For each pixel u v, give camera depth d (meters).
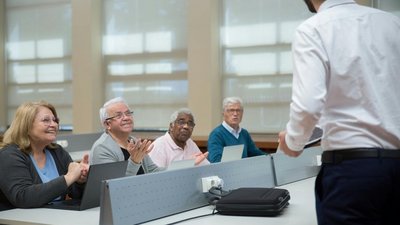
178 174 2.05
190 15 5.75
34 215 2.05
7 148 2.32
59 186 2.19
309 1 1.52
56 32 7.04
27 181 2.25
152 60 6.36
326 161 1.40
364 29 1.38
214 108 5.73
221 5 5.87
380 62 1.37
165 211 1.94
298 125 1.32
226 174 2.38
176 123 3.59
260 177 2.65
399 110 1.36
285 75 5.53
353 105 1.36
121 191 1.75
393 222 1.39
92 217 2.00
